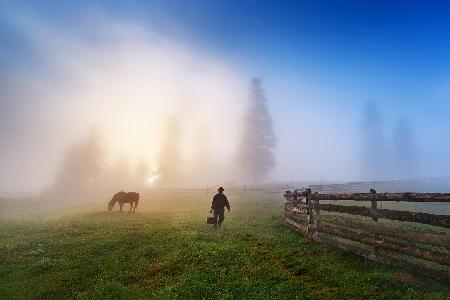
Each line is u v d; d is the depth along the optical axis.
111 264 11.95
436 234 8.00
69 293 9.95
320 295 8.79
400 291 8.41
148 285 10.34
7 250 14.41
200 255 12.42
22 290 10.13
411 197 8.54
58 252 13.76
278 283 9.73
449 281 7.91
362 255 10.72
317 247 12.70
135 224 19.84
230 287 9.59
